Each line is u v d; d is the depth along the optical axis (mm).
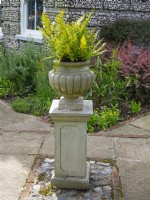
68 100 3006
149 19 7965
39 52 6191
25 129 4496
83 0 7047
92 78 2912
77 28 2846
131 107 5207
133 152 3857
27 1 8141
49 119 4879
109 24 7414
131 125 4672
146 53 5781
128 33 7309
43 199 2963
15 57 6230
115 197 3000
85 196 3020
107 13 7582
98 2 7324
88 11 7207
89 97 5164
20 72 6004
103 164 3568
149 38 7512
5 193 3033
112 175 3352
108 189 3127
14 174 3348
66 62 2785
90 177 3311
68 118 2947
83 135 3012
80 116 2920
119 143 4082
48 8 7230
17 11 8242
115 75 5312
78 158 3074
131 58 5547
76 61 2814
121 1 7770
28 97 5672
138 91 5504
